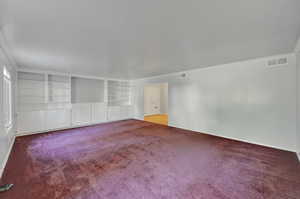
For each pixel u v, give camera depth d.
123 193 1.76
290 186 1.90
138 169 2.34
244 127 3.69
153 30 1.92
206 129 4.51
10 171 2.27
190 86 4.89
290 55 2.96
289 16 1.57
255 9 1.44
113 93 7.25
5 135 2.63
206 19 1.64
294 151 2.97
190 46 2.55
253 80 3.49
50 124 4.91
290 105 3.00
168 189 1.84
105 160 2.67
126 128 5.36
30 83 4.63
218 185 1.92
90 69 4.63
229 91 3.93
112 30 1.91
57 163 2.55
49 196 1.70
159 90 9.50
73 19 1.62
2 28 1.81
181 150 3.17
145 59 3.43
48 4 1.33
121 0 1.28
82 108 5.80
